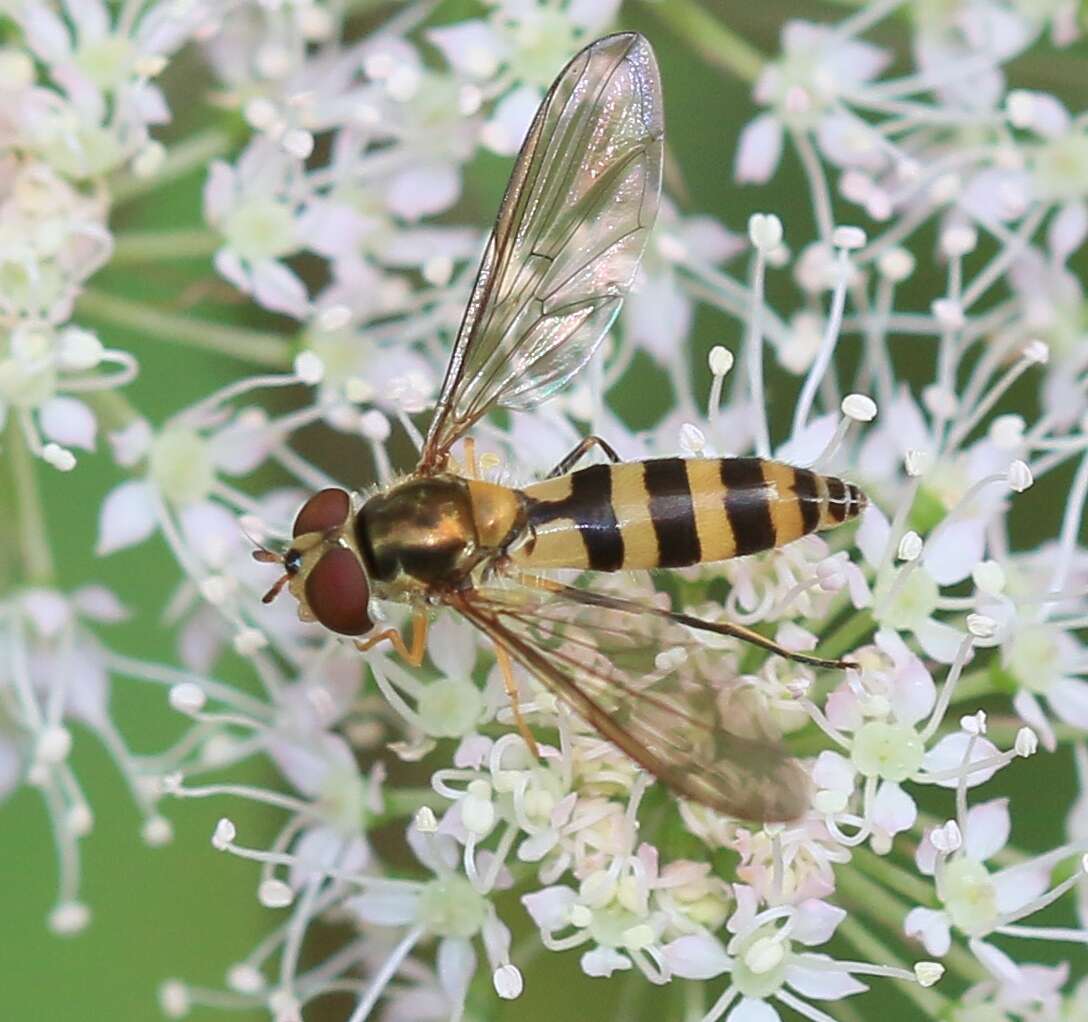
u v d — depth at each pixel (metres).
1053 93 0.12
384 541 0.11
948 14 0.12
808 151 0.12
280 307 0.11
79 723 0.12
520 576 0.11
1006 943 0.11
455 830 0.11
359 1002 0.11
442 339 0.12
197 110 0.12
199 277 0.11
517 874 0.11
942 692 0.11
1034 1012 0.11
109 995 0.12
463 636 0.11
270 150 0.11
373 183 0.12
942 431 0.11
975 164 0.12
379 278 0.12
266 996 0.11
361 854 0.11
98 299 0.11
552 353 0.11
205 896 0.12
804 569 0.11
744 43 0.12
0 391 0.11
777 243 0.11
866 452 0.11
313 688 0.11
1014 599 0.11
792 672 0.11
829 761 0.11
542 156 0.11
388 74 0.11
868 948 0.11
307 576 0.11
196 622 0.12
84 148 0.11
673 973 0.11
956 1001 0.11
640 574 0.11
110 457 0.12
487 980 0.11
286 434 0.11
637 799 0.11
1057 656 0.11
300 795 0.12
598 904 0.11
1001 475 0.11
